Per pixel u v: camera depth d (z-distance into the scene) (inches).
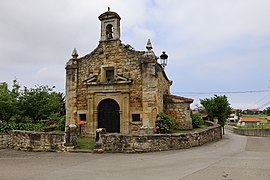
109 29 735.1
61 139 527.8
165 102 767.7
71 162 398.9
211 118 1241.4
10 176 301.1
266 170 312.7
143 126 636.1
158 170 325.1
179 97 761.6
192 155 443.5
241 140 790.5
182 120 748.0
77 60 745.6
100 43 725.9
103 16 726.5
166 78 871.7
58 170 335.6
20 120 887.1
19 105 872.9
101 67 714.2
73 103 730.2
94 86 708.7
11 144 601.6
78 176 298.2
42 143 542.3
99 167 353.7
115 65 700.7
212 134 722.8
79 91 733.3
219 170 314.3
